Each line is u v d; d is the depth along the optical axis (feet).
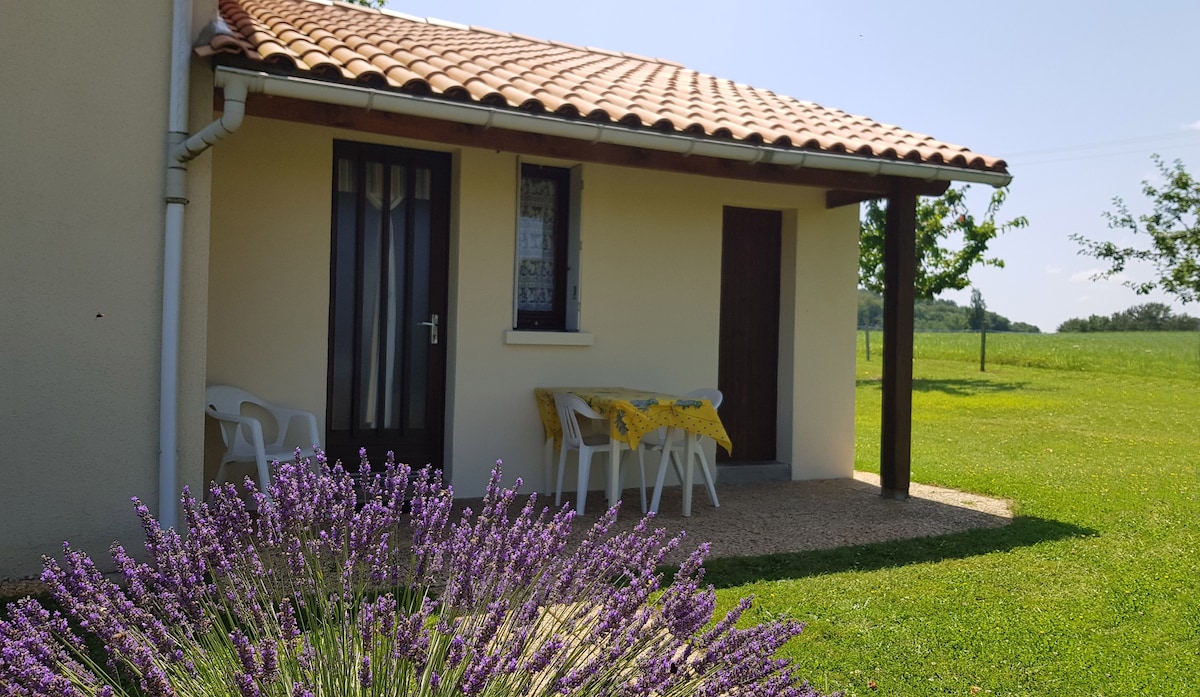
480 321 23.16
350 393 22.44
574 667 8.02
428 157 23.18
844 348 28.84
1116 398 58.70
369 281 22.65
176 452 15.29
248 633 8.57
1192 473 29.86
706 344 26.63
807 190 27.99
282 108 17.20
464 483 23.02
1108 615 14.67
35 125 14.42
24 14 14.29
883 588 16.02
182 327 15.58
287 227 20.89
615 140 19.07
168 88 15.34
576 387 24.43
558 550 9.09
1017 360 89.92
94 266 14.84
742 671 8.00
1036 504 24.16
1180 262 65.16
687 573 8.93
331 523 9.37
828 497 25.16
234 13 19.63
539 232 25.02
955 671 12.29
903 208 24.18
